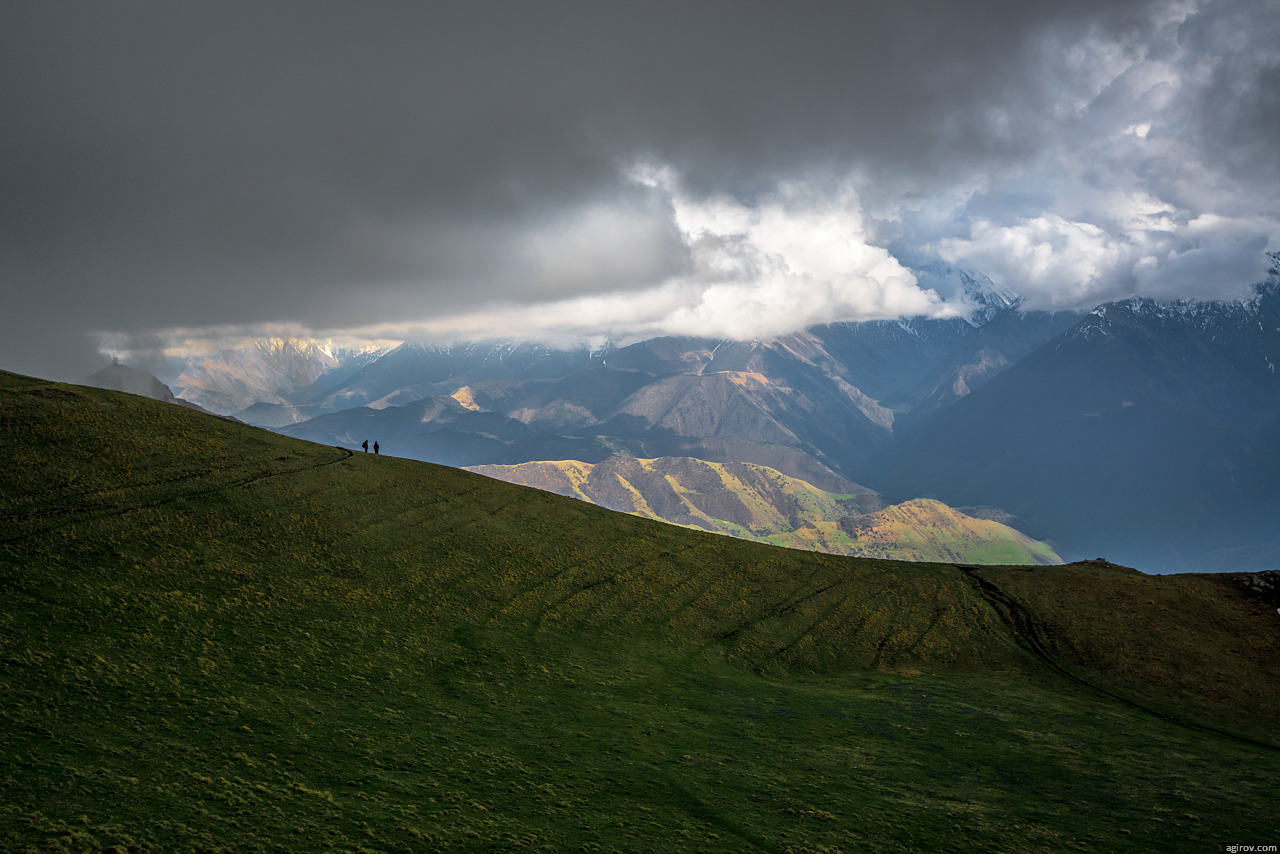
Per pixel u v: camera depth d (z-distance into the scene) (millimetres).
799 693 74625
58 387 98250
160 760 41750
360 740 49250
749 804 47875
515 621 78125
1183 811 51969
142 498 79250
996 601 103125
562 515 110125
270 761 44062
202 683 52688
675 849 40719
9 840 32219
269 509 85312
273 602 68438
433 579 81750
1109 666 85250
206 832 35594
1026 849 44906
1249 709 76125
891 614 98188
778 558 112438
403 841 37594
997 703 75312
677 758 54531
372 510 93375
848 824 46250
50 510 72500
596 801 45688
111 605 60250
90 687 48406
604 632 80875
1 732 41031
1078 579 109625
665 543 109000
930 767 58219
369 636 67312
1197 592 105062
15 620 54594
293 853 35000
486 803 43250
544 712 60375
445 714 56469
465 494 107500
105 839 33594
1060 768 59719
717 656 81562
